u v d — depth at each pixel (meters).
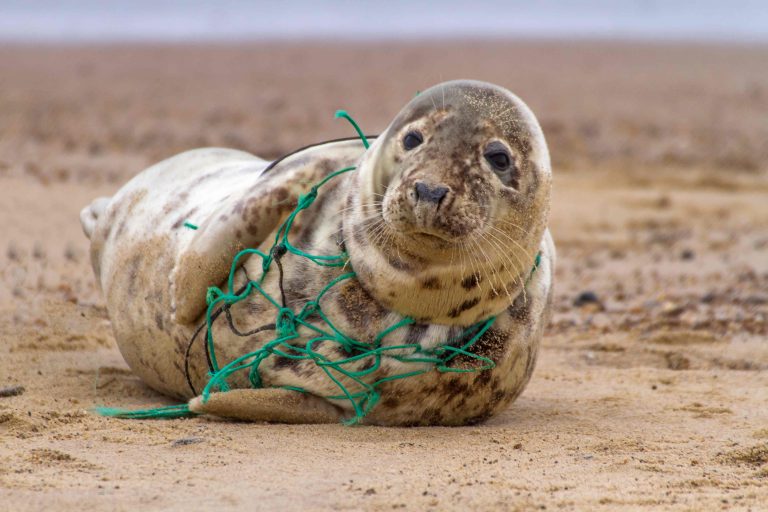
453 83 19.69
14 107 90.25
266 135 81.56
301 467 17.94
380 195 19.41
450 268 18.88
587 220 56.81
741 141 90.94
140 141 72.81
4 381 24.61
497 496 16.72
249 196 20.83
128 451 18.66
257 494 16.41
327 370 20.20
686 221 57.94
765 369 29.77
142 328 23.28
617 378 27.92
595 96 124.00
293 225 20.78
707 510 16.52
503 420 22.81
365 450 19.16
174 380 23.02
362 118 95.50
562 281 42.62
